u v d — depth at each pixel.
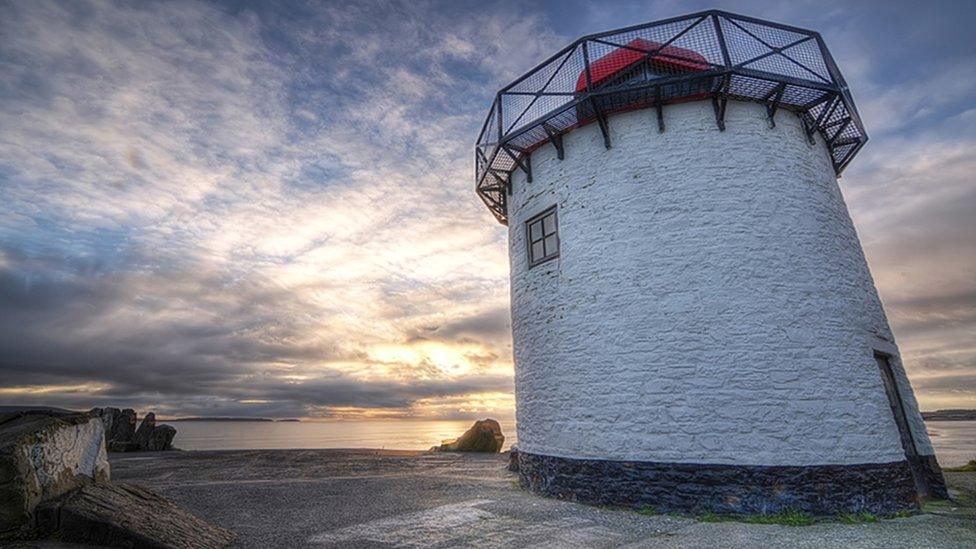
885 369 7.63
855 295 7.20
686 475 6.36
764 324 6.62
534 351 8.45
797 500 5.99
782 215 7.18
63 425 4.92
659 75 7.91
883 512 6.07
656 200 7.44
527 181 9.23
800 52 7.67
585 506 6.77
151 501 5.25
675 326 6.86
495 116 9.58
